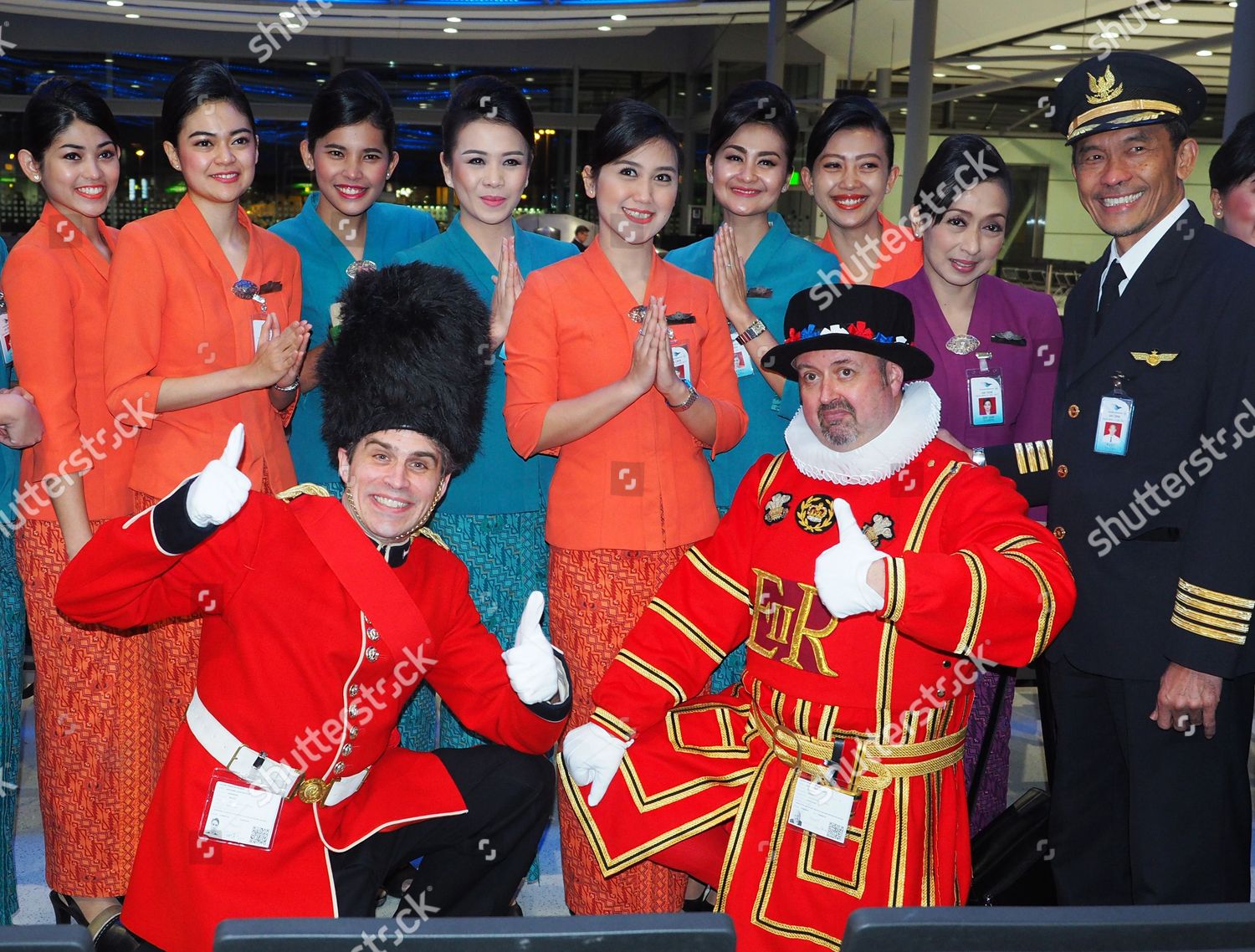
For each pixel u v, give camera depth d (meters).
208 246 2.57
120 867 2.62
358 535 1.92
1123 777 2.48
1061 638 2.38
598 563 2.52
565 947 1.12
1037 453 2.52
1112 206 2.26
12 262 2.48
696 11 13.62
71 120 2.52
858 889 2.06
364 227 3.11
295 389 2.81
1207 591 2.11
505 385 2.66
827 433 2.11
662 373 2.37
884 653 2.08
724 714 2.33
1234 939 1.14
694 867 2.34
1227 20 5.67
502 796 2.17
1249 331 2.11
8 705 2.52
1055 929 1.12
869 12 9.77
